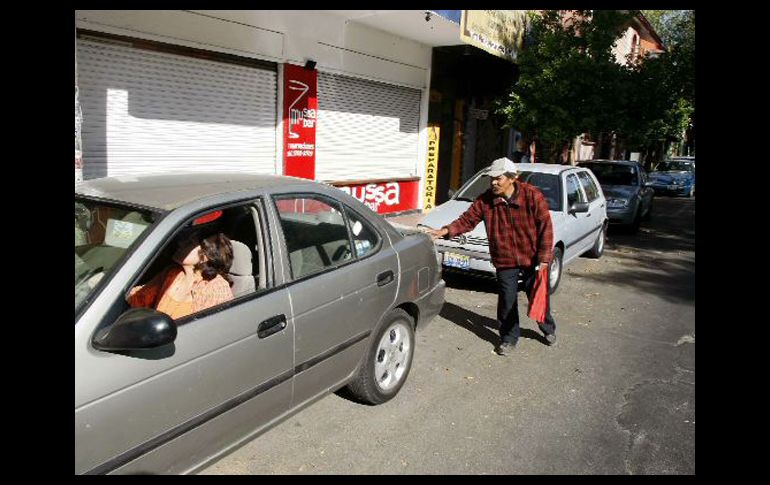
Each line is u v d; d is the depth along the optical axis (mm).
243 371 2762
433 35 11258
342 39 9977
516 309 5070
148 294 2814
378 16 9641
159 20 7125
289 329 3008
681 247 11023
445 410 4043
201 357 2561
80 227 2756
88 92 6695
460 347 5262
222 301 2848
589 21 13344
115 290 2377
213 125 8172
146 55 7203
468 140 15562
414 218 12461
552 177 7910
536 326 5961
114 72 6910
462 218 5117
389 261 3865
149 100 7332
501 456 3512
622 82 12641
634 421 4016
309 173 9789
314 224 3441
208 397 2607
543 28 13625
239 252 3035
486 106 15891
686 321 6340
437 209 7480
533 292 4984
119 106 7031
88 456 2168
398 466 3357
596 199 9086
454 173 15078
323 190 3568
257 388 2861
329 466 3320
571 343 5500
